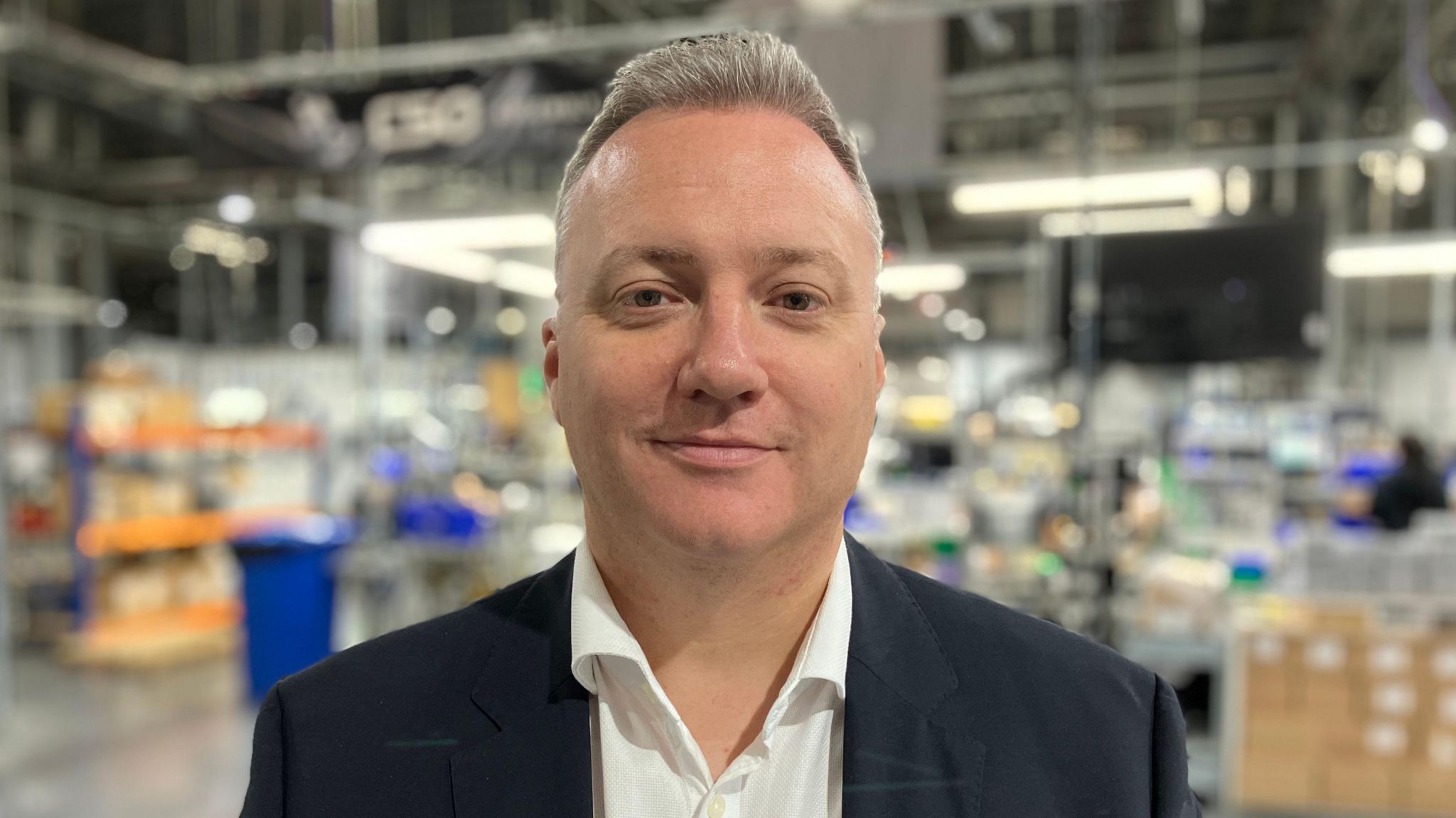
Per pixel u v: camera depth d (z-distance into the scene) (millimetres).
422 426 7383
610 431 719
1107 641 3971
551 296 8062
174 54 8305
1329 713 3566
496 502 5801
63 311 9461
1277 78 8938
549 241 5746
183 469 6742
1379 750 3518
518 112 3947
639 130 754
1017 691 796
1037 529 4891
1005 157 10016
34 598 6332
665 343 707
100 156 10438
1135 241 5430
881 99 3861
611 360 715
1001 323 13930
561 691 779
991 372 13320
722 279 706
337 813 755
